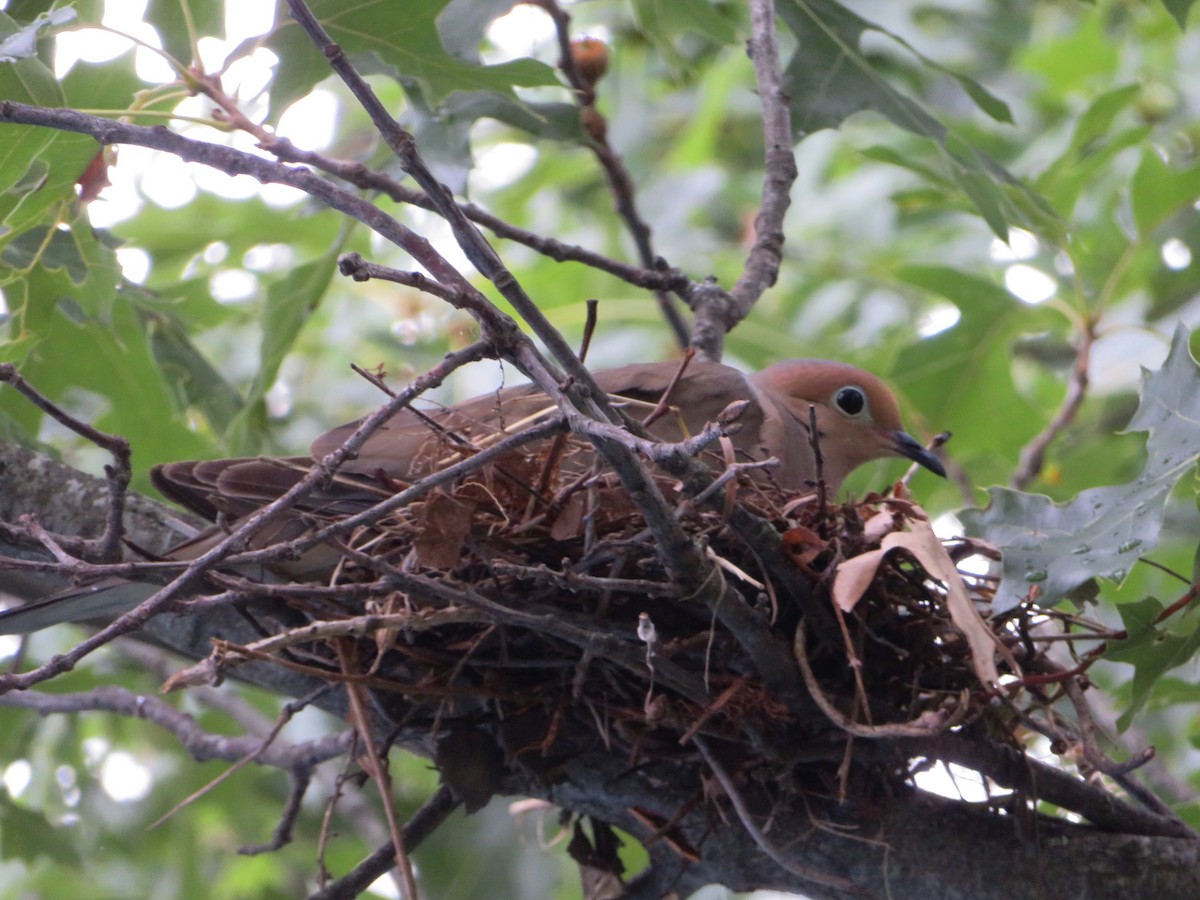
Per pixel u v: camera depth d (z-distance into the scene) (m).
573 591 6.20
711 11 10.27
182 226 13.16
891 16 14.84
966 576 6.69
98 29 6.94
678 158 15.15
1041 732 6.57
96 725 13.14
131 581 6.20
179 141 5.30
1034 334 13.21
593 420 5.07
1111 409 13.12
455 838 10.97
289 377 14.30
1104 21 14.96
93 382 9.99
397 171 8.81
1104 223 12.31
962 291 11.73
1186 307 12.79
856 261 14.69
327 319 14.44
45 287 7.93
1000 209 9.75
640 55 15.84
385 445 6.88
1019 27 15.40
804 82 9.38
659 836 6.62
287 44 7.68
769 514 6.32
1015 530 6.22
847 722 5.73
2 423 9.09
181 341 10.14
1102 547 5.98
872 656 6.25
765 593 6.23
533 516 6.23
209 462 6.60
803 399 9.59
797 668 6.04
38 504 7.39
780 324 14.30
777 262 9.03
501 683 6.44
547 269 14.29
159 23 7.26
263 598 6.05
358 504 6.56
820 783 6.73
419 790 11.88
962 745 6.36
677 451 4.75
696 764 6.73
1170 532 11.08
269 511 5.30
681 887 7.30
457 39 8.72
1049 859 6.74
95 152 7.01
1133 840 6.82
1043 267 12.82
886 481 11.59
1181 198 10.92
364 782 7.07
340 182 9.05
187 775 12.91
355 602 6.32
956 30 15.60
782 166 9.07
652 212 14.74
